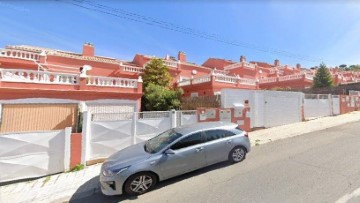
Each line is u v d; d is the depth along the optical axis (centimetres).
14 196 546
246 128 1160
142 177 513
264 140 959
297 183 477
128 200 488
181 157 561
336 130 1066
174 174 554
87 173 680
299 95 1401
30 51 1733
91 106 1200
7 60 1439
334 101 1664
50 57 1745
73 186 593
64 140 705
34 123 1024
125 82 1348
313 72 3284
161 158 536
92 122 775
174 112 937
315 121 1384
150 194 505
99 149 784
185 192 495
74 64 1862
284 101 1332
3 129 955
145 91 1720
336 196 409
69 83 1142
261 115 1234
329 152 692
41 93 1051
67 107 1123
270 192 447
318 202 393
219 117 1066
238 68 2955
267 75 3419
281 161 639
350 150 696
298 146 805
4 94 964
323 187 449
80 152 732
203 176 576
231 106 1143
